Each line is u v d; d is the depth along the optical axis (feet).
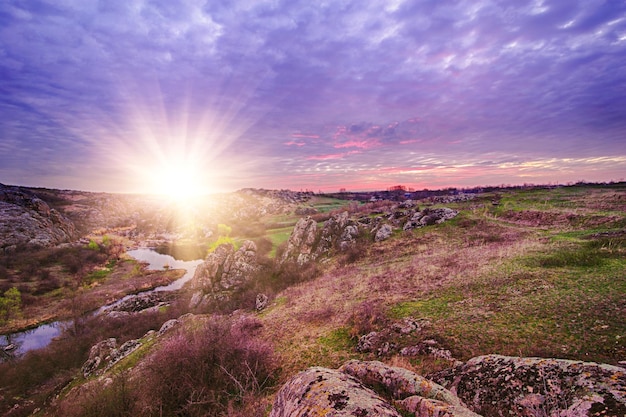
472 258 100.27
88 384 74.13
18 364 108.47
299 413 16.24
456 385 28.35
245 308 122.31
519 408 21.99
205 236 439.22
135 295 200.03
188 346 57.52
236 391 50.16
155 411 50.62
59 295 203.51
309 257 167.63
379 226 181.68
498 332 47.16
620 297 49.26
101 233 501.97
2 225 330.75
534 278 68.03
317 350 61.57
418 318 60.03
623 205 145.69
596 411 17.10
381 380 24.77
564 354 37.24
